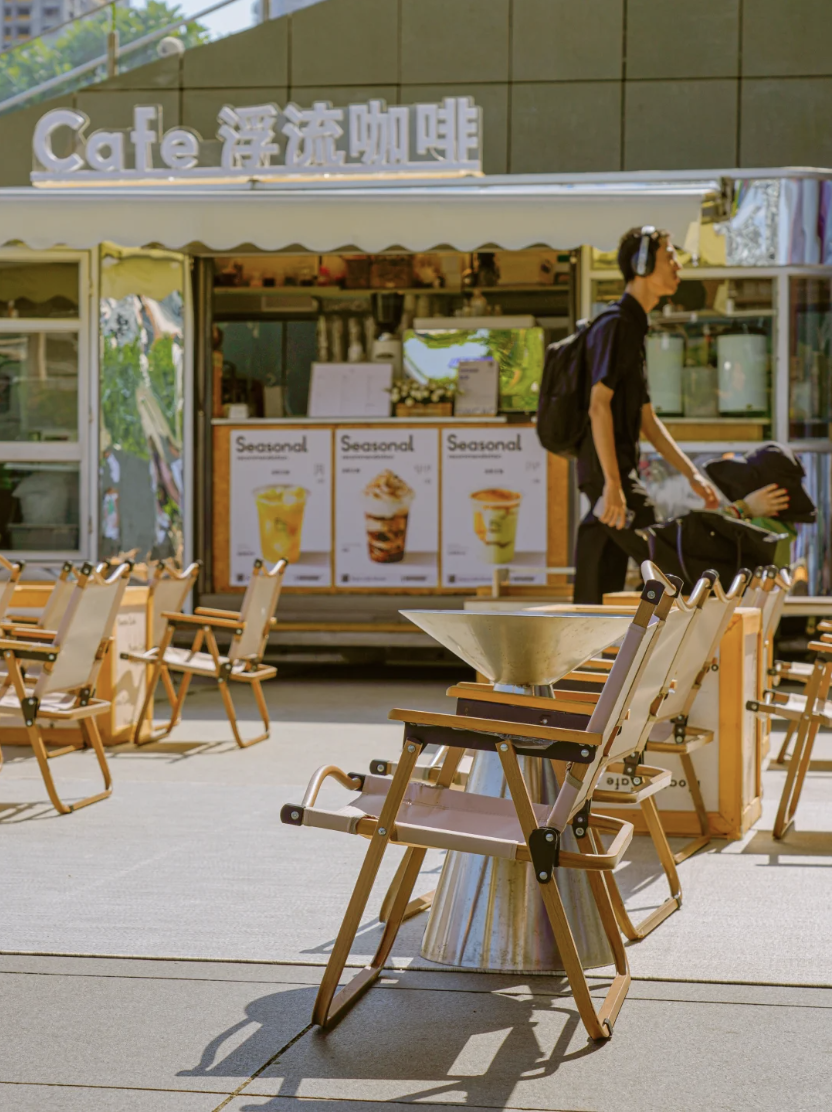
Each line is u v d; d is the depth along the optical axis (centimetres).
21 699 523
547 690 345
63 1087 254
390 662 1185
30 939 353
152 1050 273
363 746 714
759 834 501
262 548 1109
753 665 519
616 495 713
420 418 1096
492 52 1103
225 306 1149
